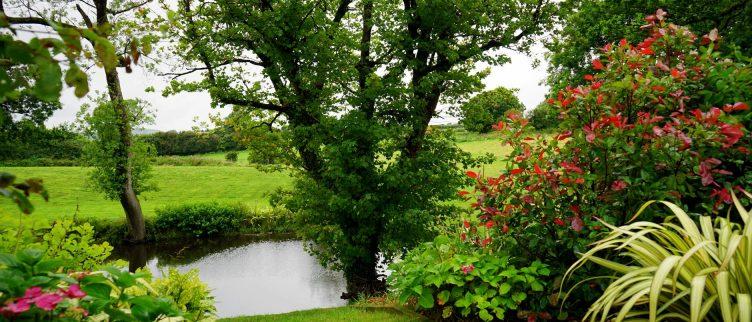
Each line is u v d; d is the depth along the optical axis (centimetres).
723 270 254
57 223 388
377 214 1158
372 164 1153
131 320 229
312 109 1147
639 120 396
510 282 433
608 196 393
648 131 385
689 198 430
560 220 402
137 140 2136
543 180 411
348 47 1127
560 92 429
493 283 432
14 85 143
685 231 309
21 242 313
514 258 454
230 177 4006
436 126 1277
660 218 419
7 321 187
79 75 143
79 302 221
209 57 1156
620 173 401
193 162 4853
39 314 196
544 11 1246
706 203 404
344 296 1271
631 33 1196
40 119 1998
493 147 2789
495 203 449
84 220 2181
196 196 3425
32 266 214
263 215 2497
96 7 1469
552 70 1505
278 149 1343
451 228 829
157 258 1997
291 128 1244
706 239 305
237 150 6016
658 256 312
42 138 2531
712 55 456
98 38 143
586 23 1380
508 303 427
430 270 473
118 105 2034
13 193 137
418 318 502
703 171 360
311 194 1244
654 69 447
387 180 1113
